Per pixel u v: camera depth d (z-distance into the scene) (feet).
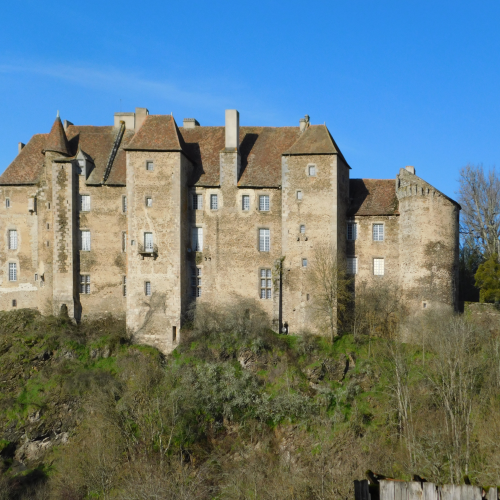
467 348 141.90
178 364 150.82
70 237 165.58
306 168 160.76
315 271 157.69
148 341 157.17
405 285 160.76
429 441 118.52
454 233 161.17
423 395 134.82
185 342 154.81
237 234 164.04
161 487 109.60
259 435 136.46
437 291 157.58
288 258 159.94
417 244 159.53
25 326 162.91
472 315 164.35
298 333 157.79
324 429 134.62
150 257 158.30
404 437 124.16
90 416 140.87
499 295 160.56
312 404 139.85
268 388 145.28
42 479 132.16
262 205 164.66
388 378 142.92
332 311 154.30
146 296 158.30
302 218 159.94
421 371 141.28
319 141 162.61
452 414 123.13
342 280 156.15
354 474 113.29
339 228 161.07
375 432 132.57
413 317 156.87
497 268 165.48
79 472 125.29
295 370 147.13
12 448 139.44
